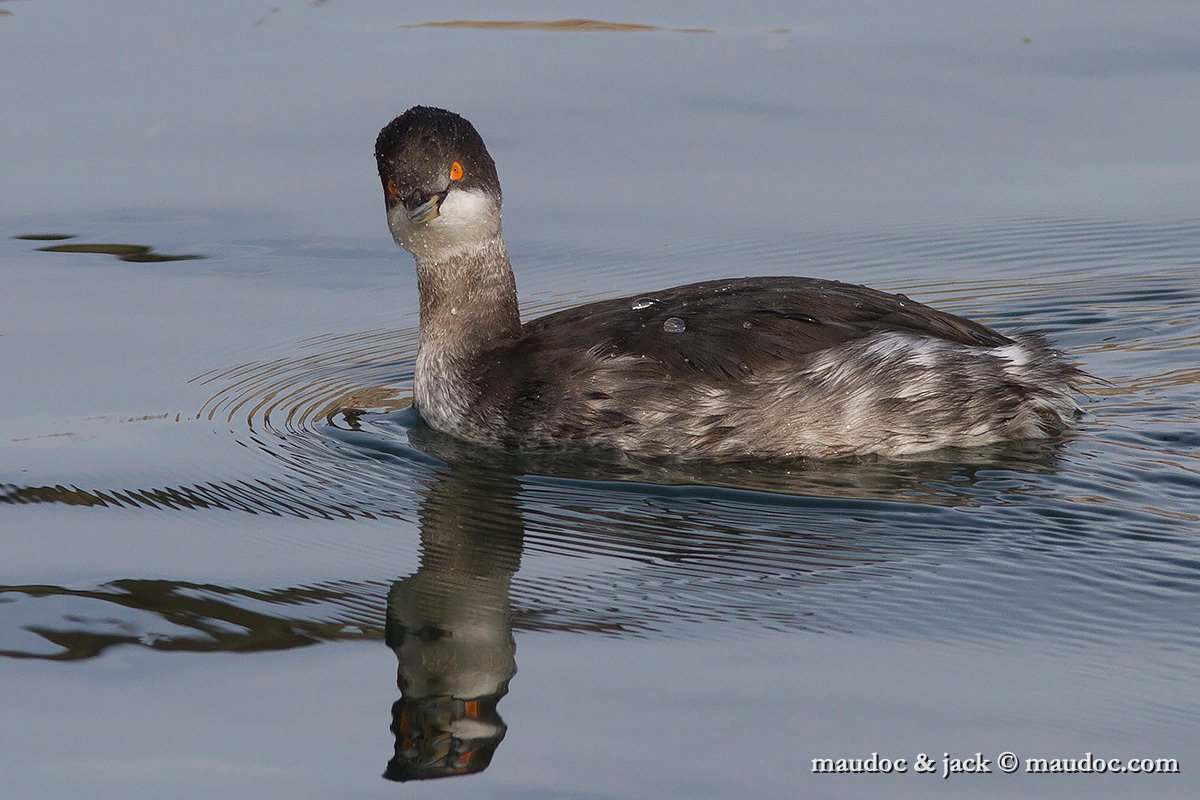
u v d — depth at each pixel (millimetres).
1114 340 15820
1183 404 14055
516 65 22797
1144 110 21094
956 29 23875
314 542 12023
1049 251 17938
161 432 14180
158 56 23625
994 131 20734
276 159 20516
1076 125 20812
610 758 9000
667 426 13086
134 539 12047
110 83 22641
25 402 14812
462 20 24844
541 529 12141
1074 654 9961
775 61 22828
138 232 19031
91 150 20828
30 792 8781
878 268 17734
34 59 23516
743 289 13719
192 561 11680
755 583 11078
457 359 14031
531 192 19594
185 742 9289
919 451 13172
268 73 22844
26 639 10445
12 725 9445
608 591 11055
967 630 10305
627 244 18453
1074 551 11312
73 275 17984
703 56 23078
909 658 9977
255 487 13055
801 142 20609
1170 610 10438
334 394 15180
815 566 11281
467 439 13930
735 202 19312
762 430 13008
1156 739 9055
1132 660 9859
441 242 13859
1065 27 23766
